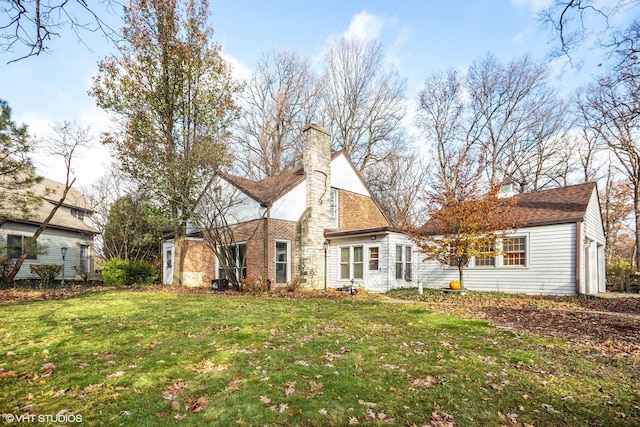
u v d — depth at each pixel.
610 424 3.26
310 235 16.20
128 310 8.34
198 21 16.86
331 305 10.06
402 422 3.21
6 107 12.83
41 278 17.28
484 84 27.73
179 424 3.07
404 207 32.16
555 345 5.84
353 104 30.50
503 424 3.23
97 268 29.03
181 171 14.29
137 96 16.16
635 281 17.31
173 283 16.88
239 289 14.04
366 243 15.69
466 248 13.10
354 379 4.15
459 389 3.94
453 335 6.50
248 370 4.36
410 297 12.74
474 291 14.52
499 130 27.70
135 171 16.19
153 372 4.25
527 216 14.38
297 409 3.38
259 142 30.44
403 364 4.72
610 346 5.79
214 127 17.05
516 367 4.73
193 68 16.80
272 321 7.27
